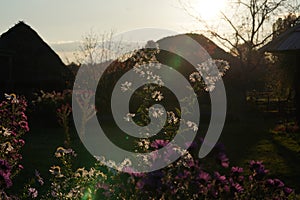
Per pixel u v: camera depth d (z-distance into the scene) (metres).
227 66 5.93
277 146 17.28
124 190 4.38
